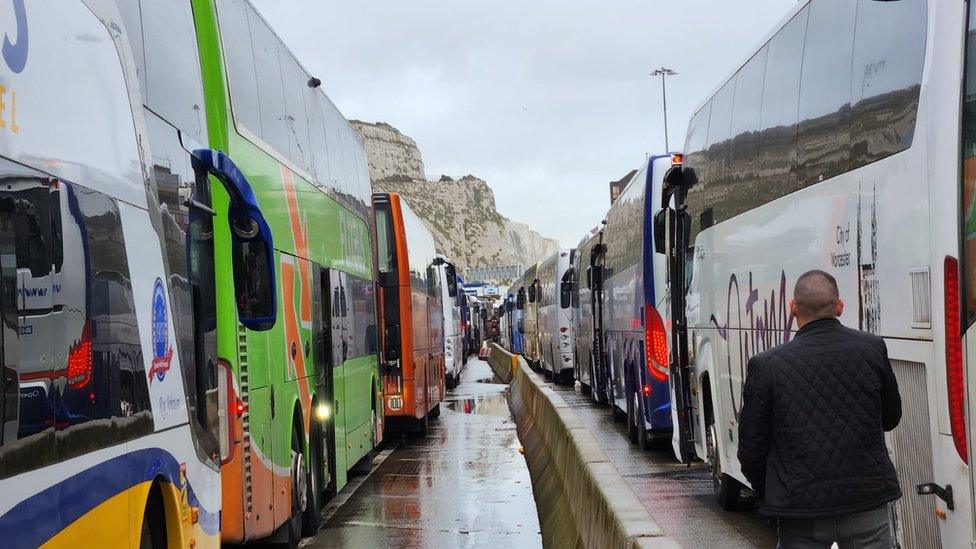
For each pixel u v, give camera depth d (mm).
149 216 5832
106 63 5207
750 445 5398
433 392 26328
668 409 17000
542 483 13828
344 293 14719
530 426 20344
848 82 7266
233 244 8242
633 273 19172
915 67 6008
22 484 3799
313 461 11930
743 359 10703
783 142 9070
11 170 3857
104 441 4746
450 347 42906
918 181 5918
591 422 24453
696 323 13297
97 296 4773
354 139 16672
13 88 3922
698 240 13141
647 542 5066
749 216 10406
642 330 17844
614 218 23031
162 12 7070
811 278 5414
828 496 5148
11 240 3820
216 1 8617
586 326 31328
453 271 36969
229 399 8273
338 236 14352
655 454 18234
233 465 8281
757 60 10125
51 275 4199
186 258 6875
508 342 81250
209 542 6793
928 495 5840
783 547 5375
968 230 5371
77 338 4465
